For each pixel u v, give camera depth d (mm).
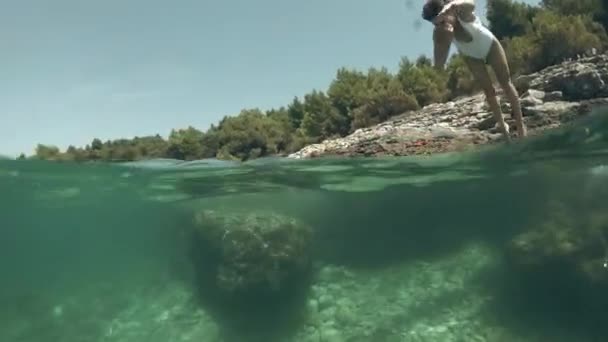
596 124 9406
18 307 13422
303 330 10133
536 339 8953
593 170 12492
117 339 10758
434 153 11703
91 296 13586
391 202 16547
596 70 15688
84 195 15148
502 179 13445
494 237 15578
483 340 9109
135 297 12805
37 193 14875
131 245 22000
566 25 24109
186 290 12641
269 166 12055
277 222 11203
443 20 7355
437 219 17656
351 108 33281
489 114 15242
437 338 9266
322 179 13156
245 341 10070
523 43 26500
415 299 10766
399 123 20266
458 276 11594
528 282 9922
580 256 9195
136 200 15844
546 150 10570
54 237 22125
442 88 30500
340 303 10898
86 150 41281
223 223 11242
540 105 14258
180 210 17328
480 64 9375
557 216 10141
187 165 12375
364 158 11328
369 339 9469
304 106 40344
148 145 44344
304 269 11266
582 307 9336
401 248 14398
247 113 41938
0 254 22562
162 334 10727
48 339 11047
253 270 10508
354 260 12992
